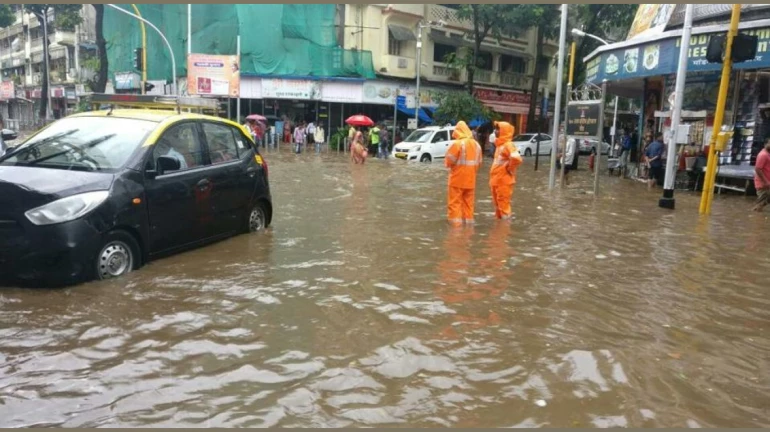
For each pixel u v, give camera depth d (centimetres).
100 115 682
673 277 637
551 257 720
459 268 652
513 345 430
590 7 3475
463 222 966
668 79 1820
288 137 3547
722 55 1073
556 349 424
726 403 350
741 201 1378
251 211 820
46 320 459
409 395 351
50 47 5362
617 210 1172
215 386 358
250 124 3192
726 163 1597
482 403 344
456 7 3922
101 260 559
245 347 417
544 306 523
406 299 533
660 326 480
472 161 949
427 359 402
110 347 412
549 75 4628
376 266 652
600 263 695
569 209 1175
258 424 316
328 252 716
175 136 675
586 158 3512
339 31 3562
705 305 539
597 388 365
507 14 3488
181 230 665
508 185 1019
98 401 338
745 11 1487
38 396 343
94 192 551
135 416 322
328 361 396
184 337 432
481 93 4019
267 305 508
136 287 545
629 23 3531
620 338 451
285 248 731
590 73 1983
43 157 608
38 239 511
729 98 1606
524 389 362
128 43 4075
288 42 3478
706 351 429
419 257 702
